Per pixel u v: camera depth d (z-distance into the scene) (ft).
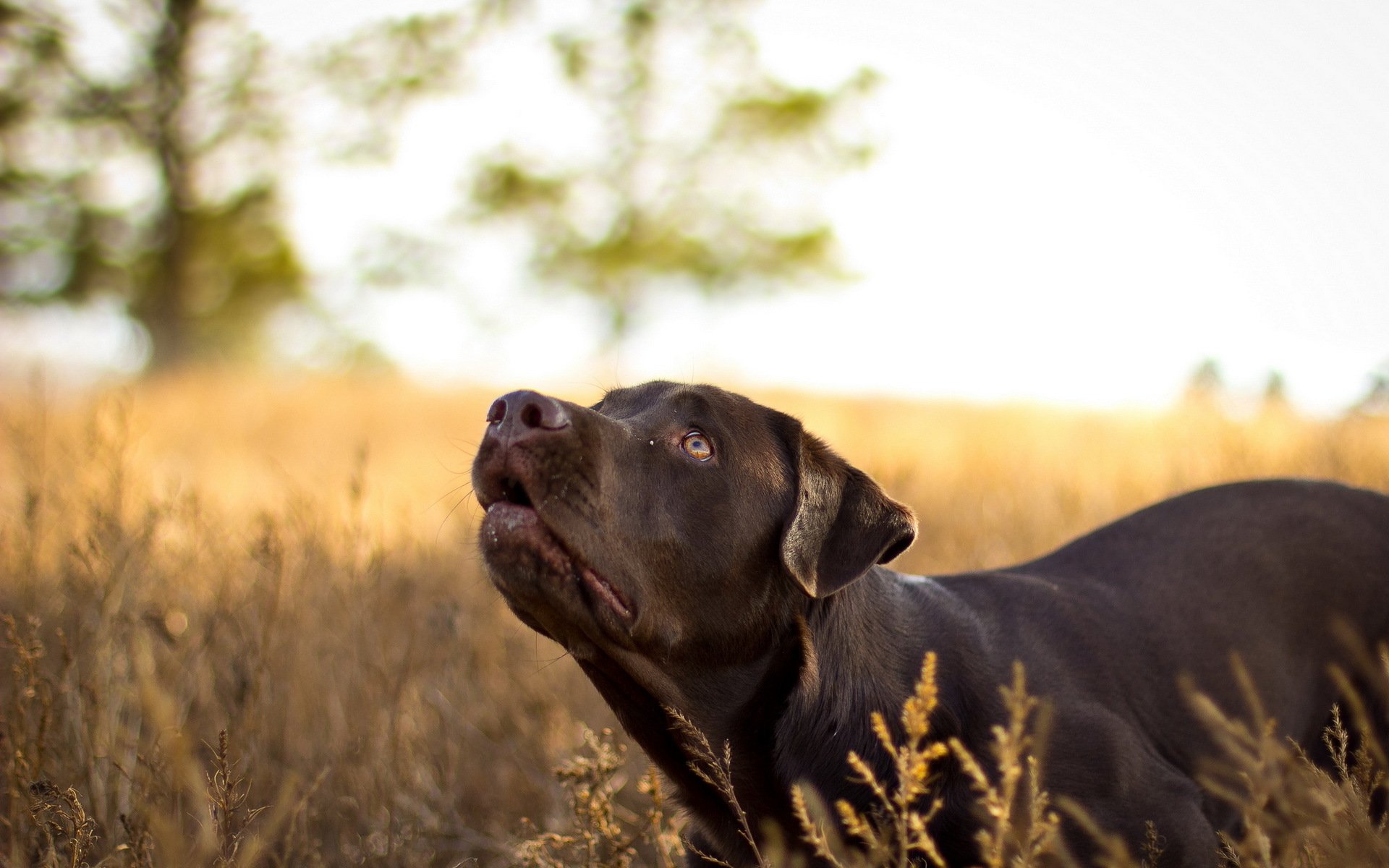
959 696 10.97
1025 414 44.86
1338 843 8.95
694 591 10.71
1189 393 28.43
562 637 10.79
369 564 15.96
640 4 102.73
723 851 11.55
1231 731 9.80
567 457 10.05
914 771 8.81
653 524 10.51
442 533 22.45
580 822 11.04
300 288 99.96
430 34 97.19
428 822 12.98
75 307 92.68
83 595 14.07
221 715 13.47
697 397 11.18
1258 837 8.71
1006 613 12.02
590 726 15.48
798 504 10.84
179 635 14.19
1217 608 12.60
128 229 94.07
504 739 15.12
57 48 87.30
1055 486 24.84
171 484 17.93
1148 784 11.08
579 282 102.68
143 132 92.63
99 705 12.23
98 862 10.87
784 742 10.93
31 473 17.35
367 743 13.67
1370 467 21.09
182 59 92.43
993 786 10.50
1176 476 23.02
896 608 11.55
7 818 11.44
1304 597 12.91
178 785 11.26
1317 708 12.92
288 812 12.21
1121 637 12.14
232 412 51.72
